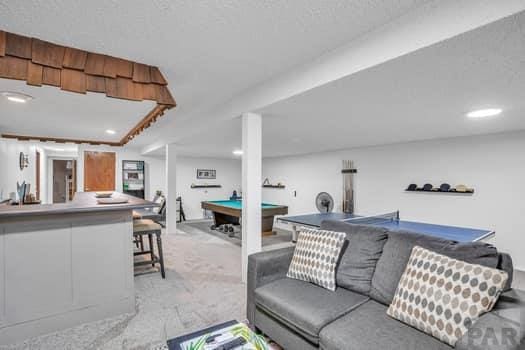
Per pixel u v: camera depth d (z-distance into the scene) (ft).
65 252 6.80
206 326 6.82
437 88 6.59
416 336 4.15
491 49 4.68
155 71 7.10
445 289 4.20
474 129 11.63
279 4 4.58
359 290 5.75
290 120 10.09
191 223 23.32
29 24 5.10
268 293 5.80
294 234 16.26
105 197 10.13
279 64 6.95
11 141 15.15
